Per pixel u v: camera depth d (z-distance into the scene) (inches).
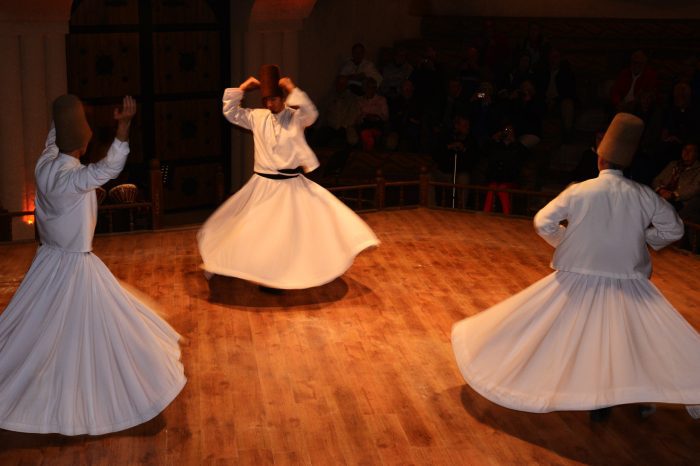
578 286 179.6
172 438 183.0
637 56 453.7
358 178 455.8
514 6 575.2
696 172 358.3
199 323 242.1
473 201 441.4
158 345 182.4
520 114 449.1
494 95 462.0
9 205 394.0
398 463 176.4
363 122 474.6
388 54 554.9
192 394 202.1
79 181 167.2
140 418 177.8
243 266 245.0
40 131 393.4
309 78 509.7
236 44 469.1
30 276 176.1
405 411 196.9
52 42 388.2
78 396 174.1
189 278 276.5
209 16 465.7
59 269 173.6
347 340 233.8
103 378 174.9
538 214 182.9
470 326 193.5
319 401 200.4
